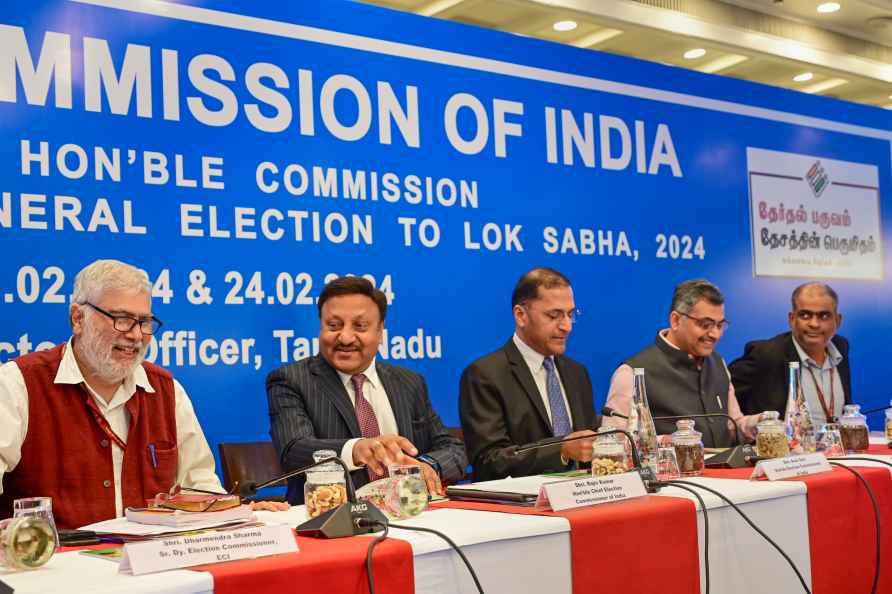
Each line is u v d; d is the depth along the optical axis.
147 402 2.48
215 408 3.66
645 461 2.24
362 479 2.71
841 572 2.17
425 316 4.26
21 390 2.34
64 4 3.42
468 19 4.92
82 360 2.39
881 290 6.17
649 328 5.03
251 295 3.77
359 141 4.11
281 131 3.89
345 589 1.41
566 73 4.83
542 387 3.28
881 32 6.08
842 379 4.43
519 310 3.29
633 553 1.77
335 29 4.07
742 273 5.45
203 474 2.57
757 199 5.55
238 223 3.75
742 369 4.43
